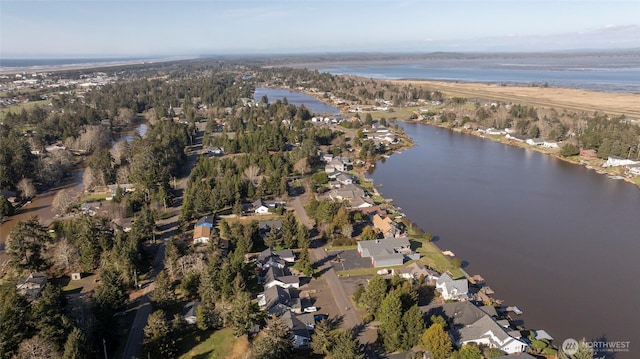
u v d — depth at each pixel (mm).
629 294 75688
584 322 67875
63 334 55312
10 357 52719
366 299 68250
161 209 112375
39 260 80438
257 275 79188
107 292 65562
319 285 77312
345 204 107750
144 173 121625
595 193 127375
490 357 56438
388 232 95750
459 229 102250
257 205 110312
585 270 83688
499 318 66375
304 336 61688
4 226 104312
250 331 62562
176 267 78438
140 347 60719
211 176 133750
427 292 74000
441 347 56844
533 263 86312
